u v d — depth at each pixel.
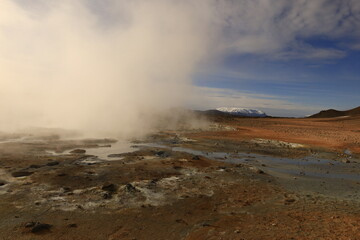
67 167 13.20
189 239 6.71
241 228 7.33
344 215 8.41
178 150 20.22
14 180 10.86
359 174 14.73
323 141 27.58
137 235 6.90
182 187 11.03
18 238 6.51
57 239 6.54
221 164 15.85
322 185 12.34
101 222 7.55
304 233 6.90
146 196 9.74
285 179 13.27
